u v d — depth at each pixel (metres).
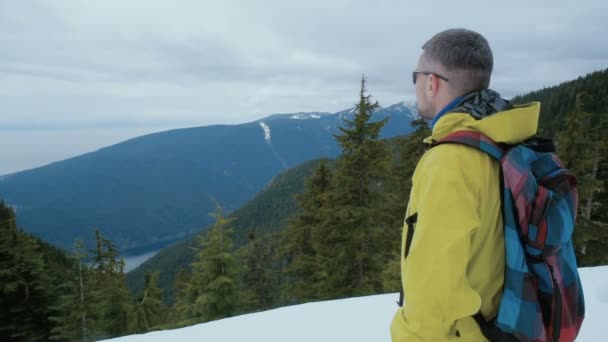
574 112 14.38
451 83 1.13
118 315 14.75
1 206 41.84
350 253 11.98
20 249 14.79
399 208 13.43
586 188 14.04
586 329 3.08
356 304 4.18
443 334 1.03
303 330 3.60
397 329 1.18
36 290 14.80
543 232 1.00
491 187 1.02
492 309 1.07
